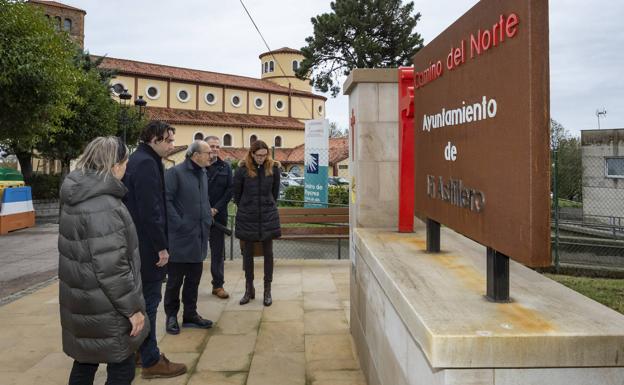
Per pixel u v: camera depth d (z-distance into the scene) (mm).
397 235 3082
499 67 1459
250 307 4699
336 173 37688
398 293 1740
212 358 3434
